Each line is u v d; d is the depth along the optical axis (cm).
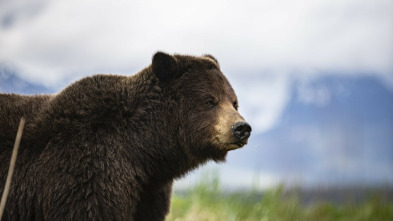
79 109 1454
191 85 1534
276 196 2759
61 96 1494
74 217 1370
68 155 1398
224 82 1577
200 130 1516
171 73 1537
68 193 1379
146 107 1508
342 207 2998
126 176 1433
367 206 2922
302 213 2836
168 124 1524
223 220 2483
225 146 1498
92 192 1382
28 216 1451
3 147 1455
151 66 1562
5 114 1490
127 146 1459
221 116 1505
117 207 1402
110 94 1490
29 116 1494
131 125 1481
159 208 1591
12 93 1577
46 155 1418
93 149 1409
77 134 1420
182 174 1592
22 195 1434
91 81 1520
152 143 1498
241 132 1476
